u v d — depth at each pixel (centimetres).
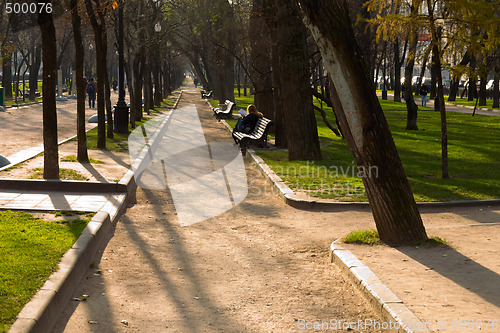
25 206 858
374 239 721
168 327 475
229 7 2348
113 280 589
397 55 5412
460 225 814
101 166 1247
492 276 570
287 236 791
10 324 414
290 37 1444
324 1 675
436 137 2162
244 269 644
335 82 701
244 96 6494
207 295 555
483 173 1286
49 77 1025
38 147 1612
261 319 497
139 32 2608
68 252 606
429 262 622
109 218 808
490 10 1092
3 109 3152
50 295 476
